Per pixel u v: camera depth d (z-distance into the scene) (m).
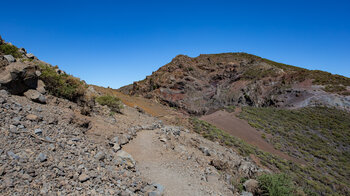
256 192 9.16
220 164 11.00
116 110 14.59
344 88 42.44
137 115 16.38
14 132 5.59
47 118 7.32
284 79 51.12
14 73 7.86
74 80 11.65
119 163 7.20
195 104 43.59
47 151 5.60
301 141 27.89
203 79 55.28
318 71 55.06
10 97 7.43
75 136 7.28
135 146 9.77
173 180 7.72
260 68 58.62
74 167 5.57
